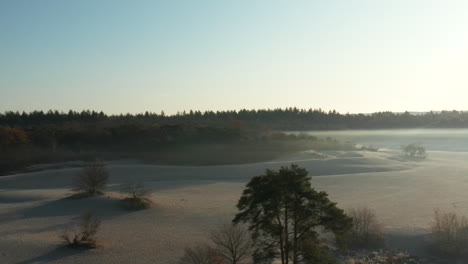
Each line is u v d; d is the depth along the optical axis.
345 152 112.88
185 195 57.62
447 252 33.16
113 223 42.12
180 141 130.00
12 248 34.00
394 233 37.69
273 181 22.56
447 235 33.94
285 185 22.12
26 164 96.88
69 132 133.62
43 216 44.78
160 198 54.78
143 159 106.00
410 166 89.94
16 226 40.88
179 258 31.80
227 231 31.52
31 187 66.62
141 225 41.31
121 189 60.03
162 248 34.22
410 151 109.69
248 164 89.75
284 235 24.03
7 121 184.50
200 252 28.27
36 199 54.66
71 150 117.38
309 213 22.47
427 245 35.12
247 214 23.36
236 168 84.19
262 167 84.81
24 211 46.97
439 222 36.78
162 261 31.33
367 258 32.62
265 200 22.23
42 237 36.94
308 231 23.80
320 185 65.44
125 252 33.38
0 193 59.12
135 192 51.47
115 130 136.75
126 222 42.44
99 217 44.38
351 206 49.34
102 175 54.69
